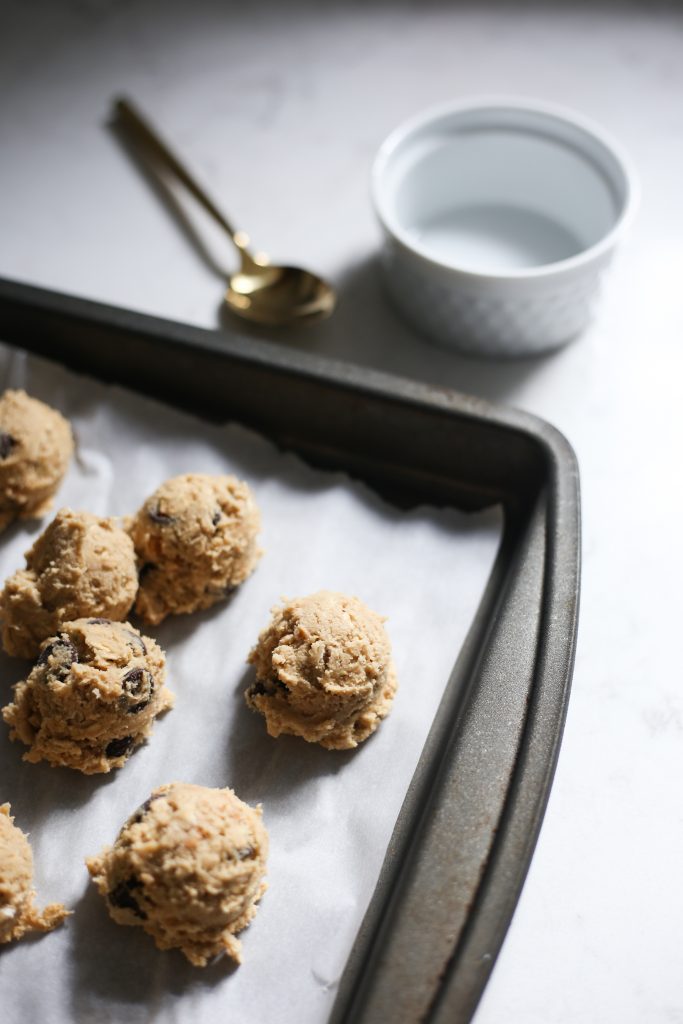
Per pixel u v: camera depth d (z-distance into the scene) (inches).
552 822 15.9
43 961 14.6
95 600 16.3
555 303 19.2
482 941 13.7
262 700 15.8
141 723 15.7
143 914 14.4
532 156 20.8
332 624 15.8
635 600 17.7
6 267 21.4
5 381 18.7
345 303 20.9
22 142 23.2
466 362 20.2
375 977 13.6
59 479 17.8
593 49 24.2
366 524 17.7
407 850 14.9
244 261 21.0
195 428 18.4
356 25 24.8
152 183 22.6
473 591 16.9
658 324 20.6
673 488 18.8
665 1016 14.8
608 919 15.3
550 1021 14.8
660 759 16.4
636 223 21.9
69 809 15.5
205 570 16.7
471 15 24.9
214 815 14.5
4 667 16.6
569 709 16.8
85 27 24.9
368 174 22.6
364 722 15.8
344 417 17.9
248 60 24.4
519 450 17.2
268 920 14.7
